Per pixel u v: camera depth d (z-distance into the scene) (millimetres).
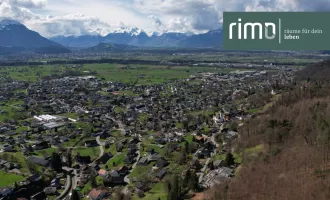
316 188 169625
